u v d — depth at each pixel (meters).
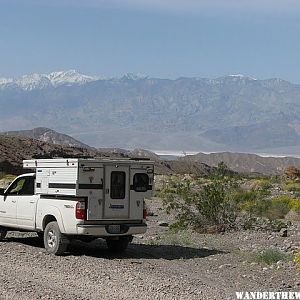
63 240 20.89
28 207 22.31
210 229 28.64
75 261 19.62
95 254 21.62
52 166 21.59
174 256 21.70
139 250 22.86
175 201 40.56
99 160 20.81
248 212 36.16
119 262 19.81
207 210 29.12
